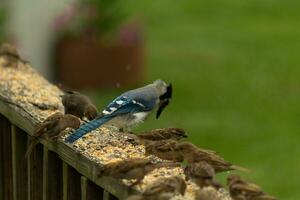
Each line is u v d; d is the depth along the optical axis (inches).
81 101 318.7
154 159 272.7
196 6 1150.3
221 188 254.2
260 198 240.7
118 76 821.9
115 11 821.9
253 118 730.2
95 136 293.0
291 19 1080.8
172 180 237.9
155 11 1118.4
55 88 359.6
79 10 822.5
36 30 831.1
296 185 585.6
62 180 291.0
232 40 989.2
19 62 405.7
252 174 604.7
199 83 829.8
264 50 943.0
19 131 317.1
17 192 316.8
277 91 804.6
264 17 1093.1
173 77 848.3
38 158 301.6
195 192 245.8
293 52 935.7
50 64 836.0
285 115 738.8
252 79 842.8
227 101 775.7
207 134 689.0
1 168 337.7
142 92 327.6
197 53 935.7
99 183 254.1
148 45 965.2
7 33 818.8
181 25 1058.1
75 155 270.7
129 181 244.2
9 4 818.8
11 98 332.2
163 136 291.6
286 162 629.6
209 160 264.5
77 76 822.5
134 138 290.7
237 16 1101.1
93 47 816.9
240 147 661.3
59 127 284.8
